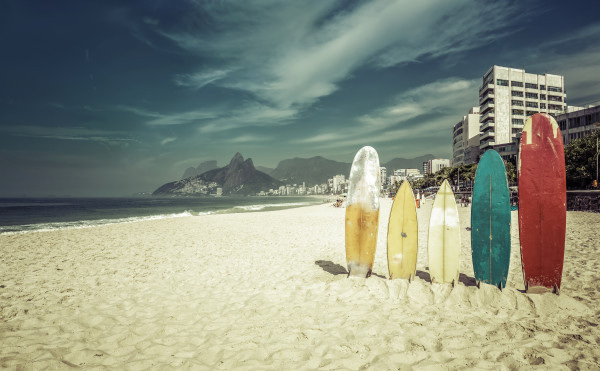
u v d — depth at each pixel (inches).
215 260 290.5
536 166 171.2
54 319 151.9
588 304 152.6
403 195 197.5
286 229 564.7
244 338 129.2
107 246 377.7
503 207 176.2
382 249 331.0
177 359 112.5
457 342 119.0
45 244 396.5
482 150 2876.5
